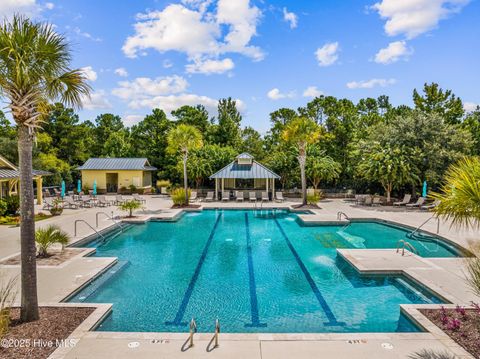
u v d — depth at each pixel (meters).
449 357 4.61
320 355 4.68
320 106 47.28
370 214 18.94
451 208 5.33
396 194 27.00
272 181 27.11
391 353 4.73
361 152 27.73
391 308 7.25
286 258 11.24
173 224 17.64
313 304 7.48
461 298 6.86
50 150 38.69
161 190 34.62
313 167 28.28
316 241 13.79
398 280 8.95
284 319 6.74
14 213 18.12
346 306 7.36
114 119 59.47
